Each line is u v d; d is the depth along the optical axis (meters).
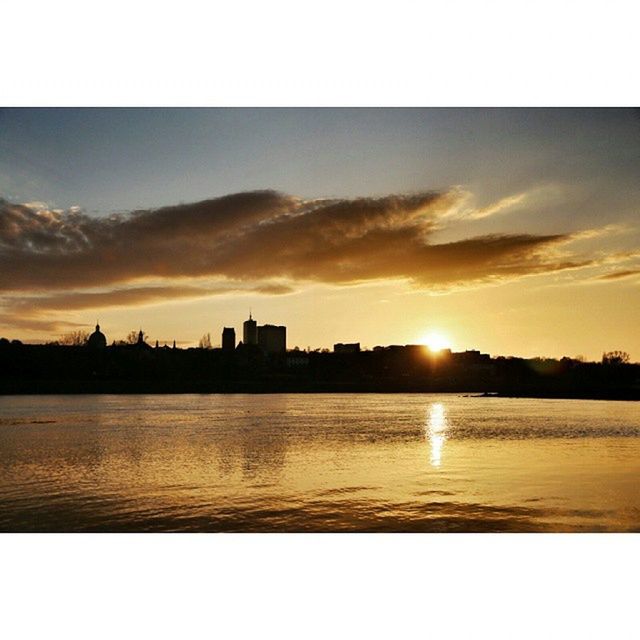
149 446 34.56
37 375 120.81
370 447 33.97
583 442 35.88
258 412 64.38
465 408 70.75
